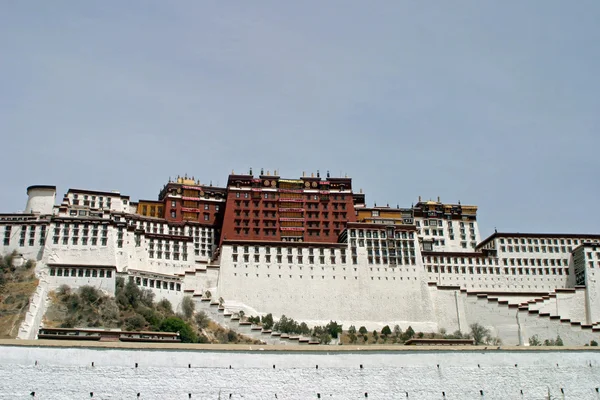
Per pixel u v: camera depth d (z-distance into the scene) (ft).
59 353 311.06
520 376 359.05
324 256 565.94
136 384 314.35
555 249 646.33
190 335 444.14
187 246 586.86
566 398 358.84
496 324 547.90
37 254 522.06
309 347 340.80
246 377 327.06
